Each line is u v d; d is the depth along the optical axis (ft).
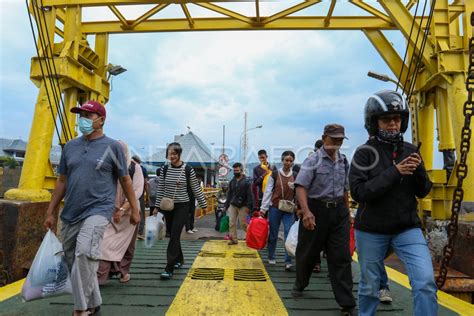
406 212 9.61
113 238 15.57
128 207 15.76
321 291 15.76
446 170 22.20
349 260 13.00
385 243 9.90
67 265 11.60
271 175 21.26
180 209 18.03
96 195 11.19
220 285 16.29
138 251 24.62
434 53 21.24
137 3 23.17
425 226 21.85
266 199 21.04
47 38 22.53
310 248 13.78
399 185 9.69
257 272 19.11
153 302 13.70
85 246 10.59
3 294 14.42
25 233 18.03
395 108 9.87
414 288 8.87
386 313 12.98
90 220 10.91
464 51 20.30
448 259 13.60
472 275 16.08
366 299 10.10
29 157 21.09
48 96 20.92
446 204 20.16
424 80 24.13
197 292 15.10
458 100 19.84
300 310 13.23
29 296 11.19
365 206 10.05
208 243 29.35
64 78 22.48
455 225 13.24
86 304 10.73
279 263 21.80
